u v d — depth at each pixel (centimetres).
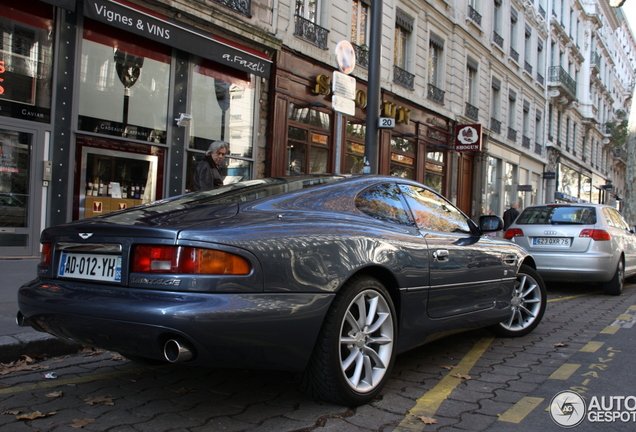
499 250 440
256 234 262
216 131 1062
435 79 1855
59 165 813
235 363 251
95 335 256
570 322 578
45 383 335
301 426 270
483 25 2170
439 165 1872
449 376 365
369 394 302
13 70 762
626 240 870
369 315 307
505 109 2461
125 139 901
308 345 270
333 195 328
